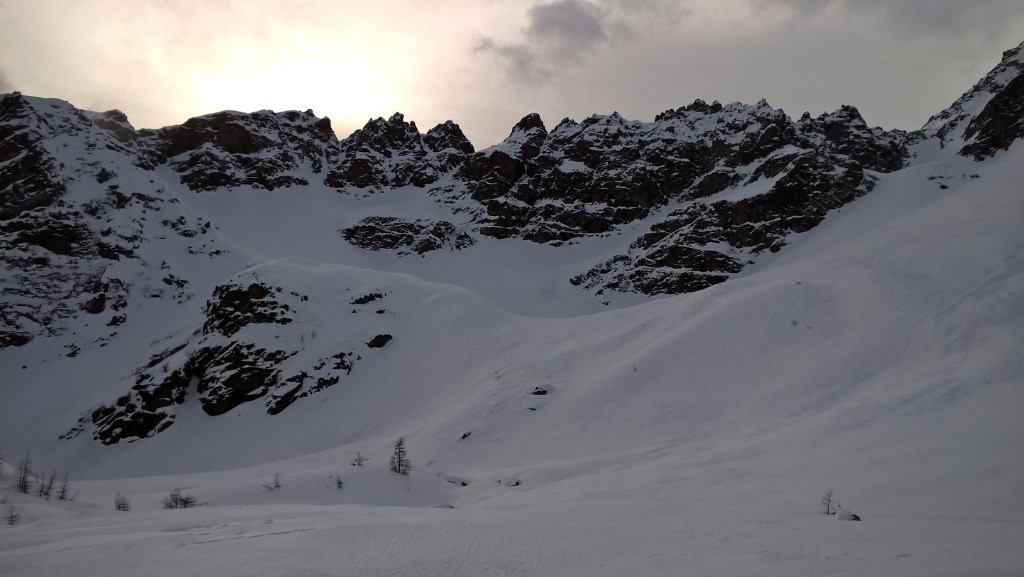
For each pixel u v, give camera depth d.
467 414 49.78
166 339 90.62
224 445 64.12
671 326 56.50
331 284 87.75
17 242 109.44
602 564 9.15
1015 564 8.10
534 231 155.62
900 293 45.41
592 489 24.38
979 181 118.38
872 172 140.62
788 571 8.34
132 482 38.28
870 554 9.73
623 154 174.75
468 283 132.50
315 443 59.81
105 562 9.43
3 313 98.00
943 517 15.23
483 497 29.81
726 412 38.56
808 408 34.97
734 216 129.62
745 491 21.22
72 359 92.44
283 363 72.94
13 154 122.81
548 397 49.66
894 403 29.78
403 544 10.55
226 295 82.44
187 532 12.44
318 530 11.67
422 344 74.62
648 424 40.06
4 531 14.17
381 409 62.97
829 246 112.31
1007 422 24.34
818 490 20.06
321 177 182.12
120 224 117.31
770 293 51.56
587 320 71.88
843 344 41.06
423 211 165.38
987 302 39.44
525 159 183.50
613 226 157.88
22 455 68.69
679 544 10.92
